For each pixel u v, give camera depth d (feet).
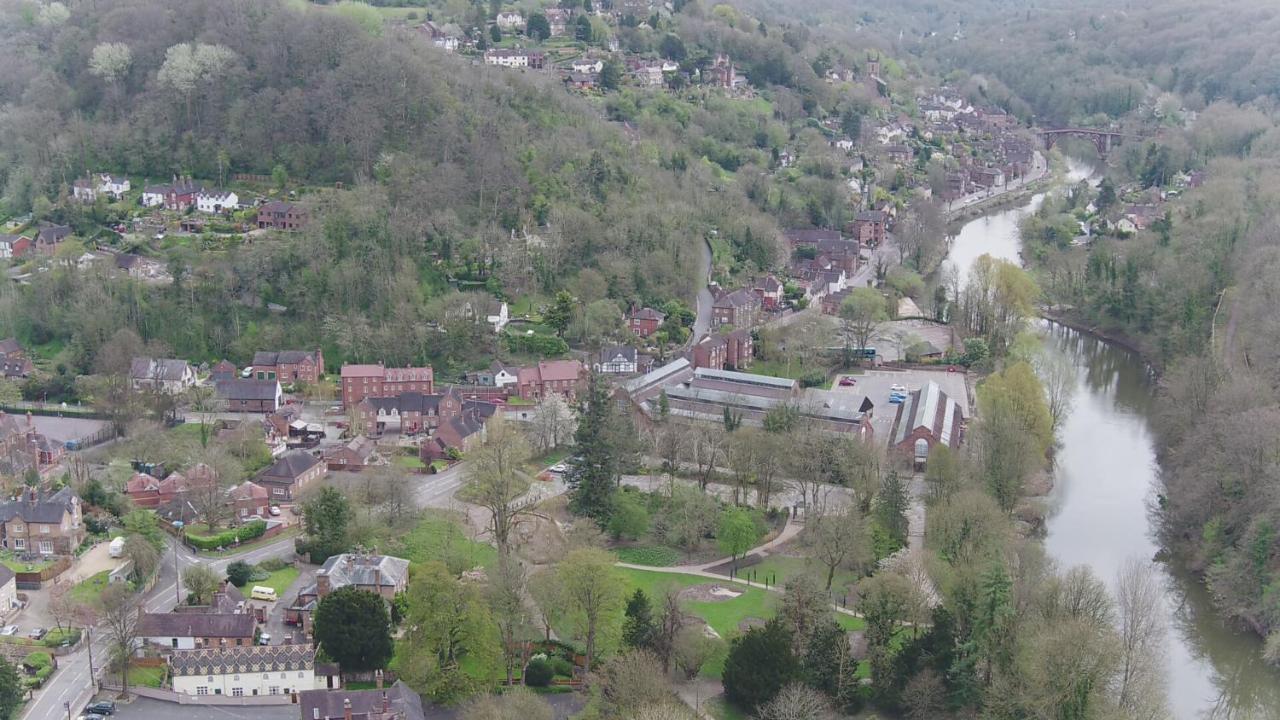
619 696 619.67
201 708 642.22
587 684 655.76
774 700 626.23
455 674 654.53
